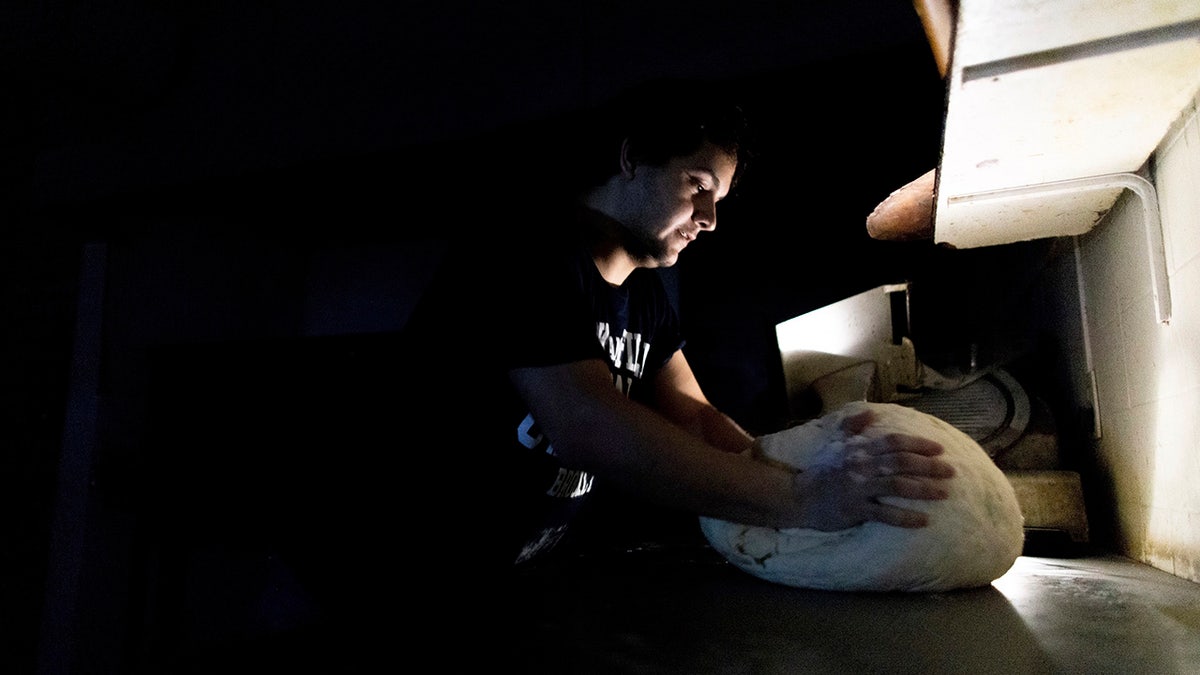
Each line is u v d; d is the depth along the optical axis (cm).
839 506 87
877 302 186
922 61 162
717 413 130
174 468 186
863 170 204
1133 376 109
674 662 59
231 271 272
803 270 225
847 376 184
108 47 212
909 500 87
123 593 230
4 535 238
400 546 108
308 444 156
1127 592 86
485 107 207
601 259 108
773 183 210
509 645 65
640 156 101
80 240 258
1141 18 62
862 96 174
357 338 174
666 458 84
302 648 64
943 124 82
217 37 245
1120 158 93
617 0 198
